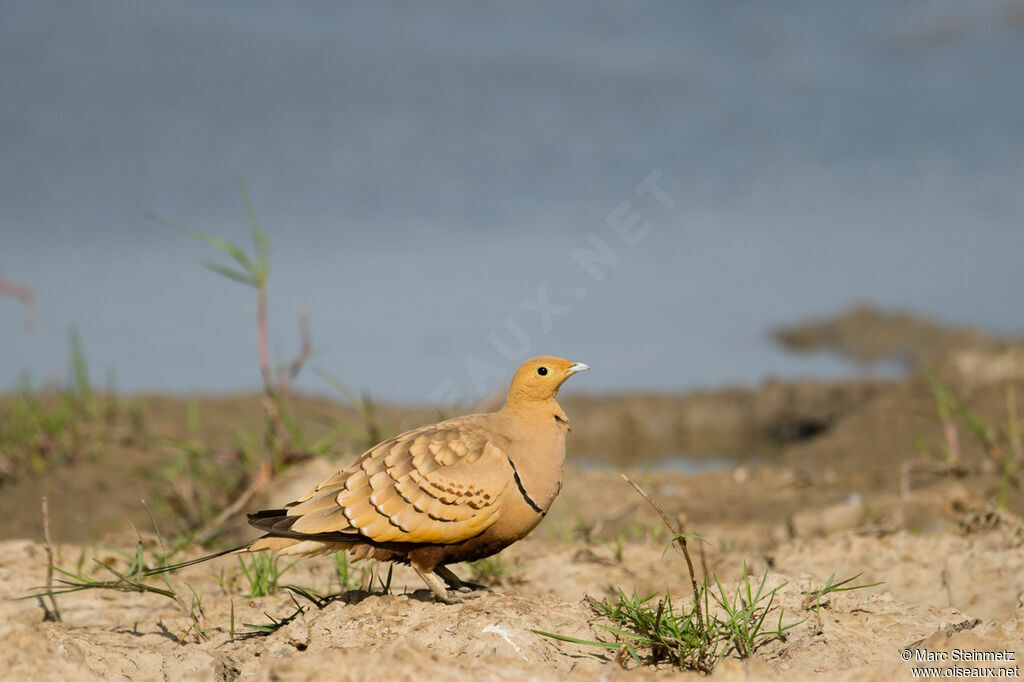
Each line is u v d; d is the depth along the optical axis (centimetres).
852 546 1084
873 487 1414
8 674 769
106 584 926
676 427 1889
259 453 1464
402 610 856
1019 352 1723
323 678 714
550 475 863
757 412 1917
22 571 1039
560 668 791
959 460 1461
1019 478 1362
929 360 2070
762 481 1480
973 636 783
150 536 1272
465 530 834
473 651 793
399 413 1844
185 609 922
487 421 877
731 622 823
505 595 892
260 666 823
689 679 734
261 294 1384
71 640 849
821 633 849
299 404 1872
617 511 1367
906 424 1603
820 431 1859
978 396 1623
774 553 1128
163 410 1814
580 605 881
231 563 1123
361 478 834
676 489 1458
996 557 1013
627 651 820
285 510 830
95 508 1387
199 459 1514
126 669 833
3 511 1375
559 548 1164
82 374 1628
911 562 1045
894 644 844
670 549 1163
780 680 729
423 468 833
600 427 1889
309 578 1062
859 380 1977
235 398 1894
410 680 716
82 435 1612
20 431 1579
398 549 845
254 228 1397
